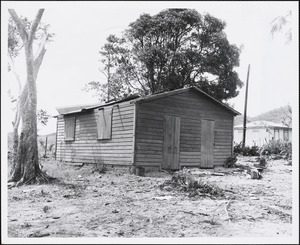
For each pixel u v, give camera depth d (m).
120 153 15.44
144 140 14.92
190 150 16.73
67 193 10.25
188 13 28.45
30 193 10.18
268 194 10.20
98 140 17.28
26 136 12.39
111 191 10.58
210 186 10.44
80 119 19.22
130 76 32.19
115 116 16.06
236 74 29.83
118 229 6.37
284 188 11.30
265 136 34.84
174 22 28.22
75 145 19.52
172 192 10.35
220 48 29.02
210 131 17.70
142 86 31.41
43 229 6.32
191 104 16.95
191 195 9.74
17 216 7.28
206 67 28.38
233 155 18.72
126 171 14.81
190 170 15.56
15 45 19.69
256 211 7.92
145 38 30.36
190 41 29.75
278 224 6.85
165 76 28.27
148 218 7.14
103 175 14.46
